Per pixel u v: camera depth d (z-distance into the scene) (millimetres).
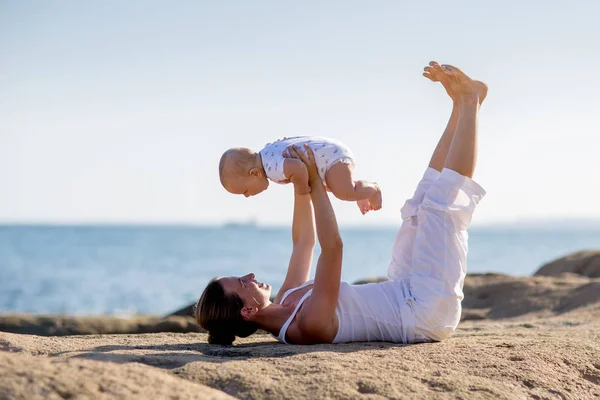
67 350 5809
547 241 191750
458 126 6785
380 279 13883
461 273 6656
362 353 5723
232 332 6461
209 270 60250
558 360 6004
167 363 5109
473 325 10039
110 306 34969
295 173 6305
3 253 90188
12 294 39938
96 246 119250
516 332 8055
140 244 130500
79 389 3906
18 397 3703
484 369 5512
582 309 11102
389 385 4855
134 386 4113
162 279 50750
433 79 7004
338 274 6176
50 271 58188
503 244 158500
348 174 6500
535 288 13062
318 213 6207
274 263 70312
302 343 6422
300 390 4641
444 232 6613
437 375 5230
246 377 4766
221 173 6914
